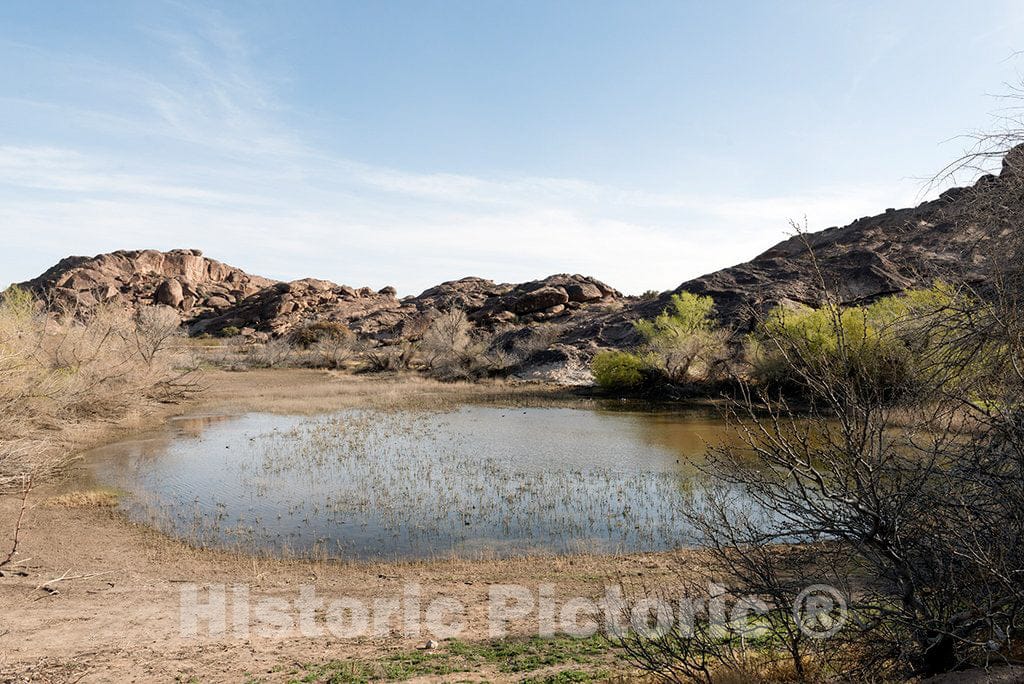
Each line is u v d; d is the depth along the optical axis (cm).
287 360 6303
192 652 750
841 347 466
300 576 1062
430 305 9325
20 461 1452
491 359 5091
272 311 9950
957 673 431
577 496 1586
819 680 477
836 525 455
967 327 480
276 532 1318
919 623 442
